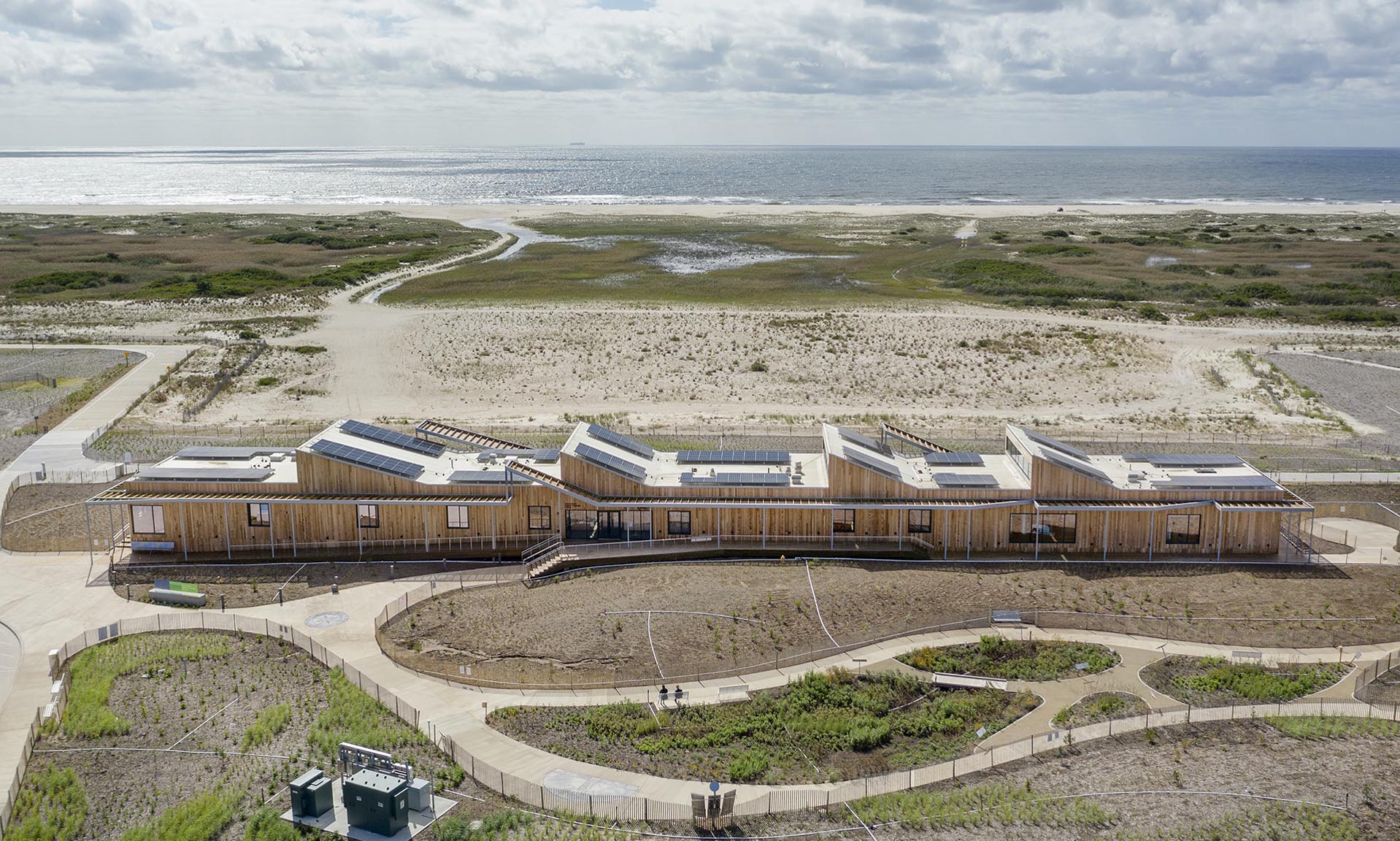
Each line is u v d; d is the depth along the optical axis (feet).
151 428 272.31
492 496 193.36
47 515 212.64
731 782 120.78
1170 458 207.00
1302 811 110.73
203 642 156.04
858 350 357.00
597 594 168.76
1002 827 110.32
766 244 651.66
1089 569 183.93
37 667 148.97
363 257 597.11
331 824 110.93
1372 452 257.55
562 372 330.54
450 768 122.11
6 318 419.54
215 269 547.49
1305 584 175.63
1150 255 591.78
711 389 313.73
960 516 191.83
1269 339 382.22
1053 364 343.87
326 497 192.95
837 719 134.41
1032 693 140.87
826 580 172.86
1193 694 139.95
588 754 126.41
